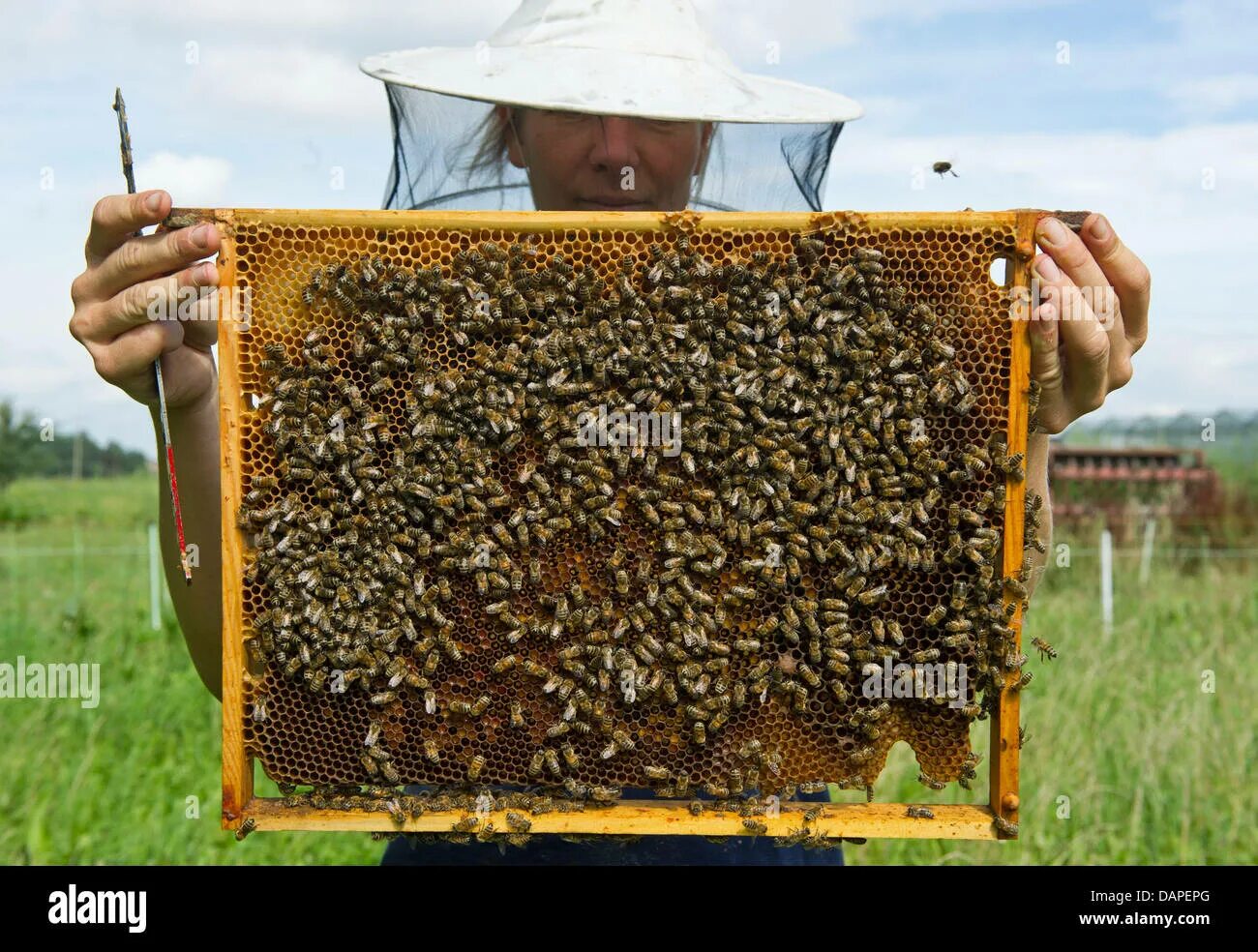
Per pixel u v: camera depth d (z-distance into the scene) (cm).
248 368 51
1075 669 146
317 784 52
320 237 51
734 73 63
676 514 51
